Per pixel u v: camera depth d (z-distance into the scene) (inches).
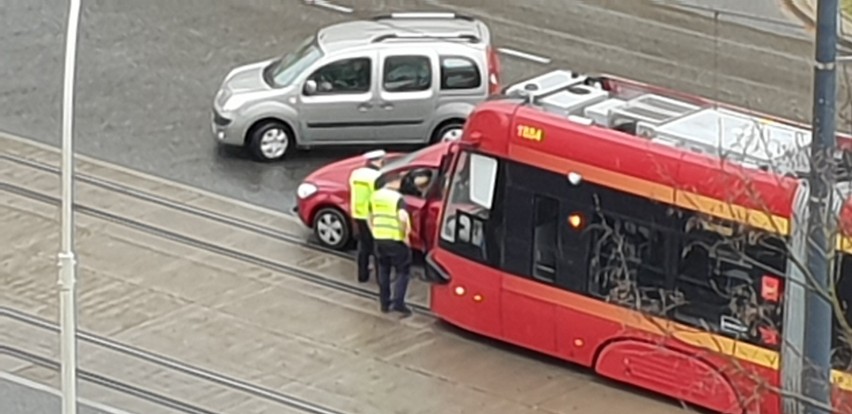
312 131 1032.2
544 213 818.8
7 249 921.5
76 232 936.3
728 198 716.7
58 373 816.9
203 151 1034.7
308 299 883.4
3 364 824.3
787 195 741.9
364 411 792.3
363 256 890.1
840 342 739.4
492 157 827.4
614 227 803.4
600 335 815.1
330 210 921.5
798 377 762.2
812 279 562.3
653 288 798.5
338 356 836.0
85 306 871.7
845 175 699.4
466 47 1035.3
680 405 797.9
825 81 579.2
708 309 786.8
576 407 802.2
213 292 887.7
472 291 844.0
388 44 1032.2
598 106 823.7
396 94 1031.0
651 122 804.0
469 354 842.8
